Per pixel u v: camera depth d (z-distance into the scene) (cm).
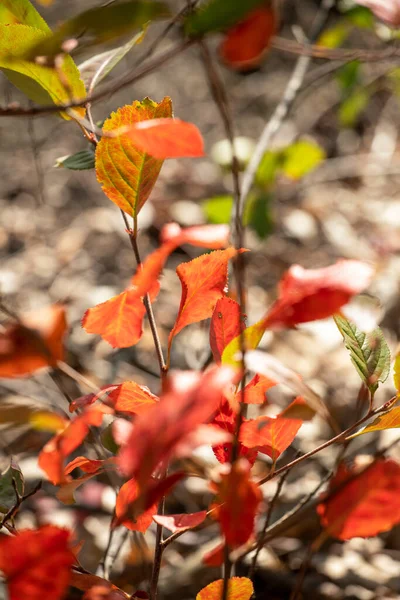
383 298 166
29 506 107
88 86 73
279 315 60
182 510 114
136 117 68
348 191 254
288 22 338
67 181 258
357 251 204
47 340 60
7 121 300
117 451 72
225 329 67
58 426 64
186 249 201
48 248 211
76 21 56
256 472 112
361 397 82
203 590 68
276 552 100
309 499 79
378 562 100
